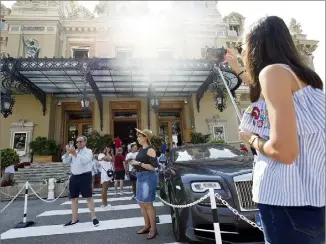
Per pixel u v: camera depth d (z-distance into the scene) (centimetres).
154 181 431
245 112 139
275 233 112
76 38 1812
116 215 592
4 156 1084
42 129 1546
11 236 452
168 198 445
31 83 1427
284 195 109
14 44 1659
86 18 1872
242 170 358
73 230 480
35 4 1748
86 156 521
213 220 295
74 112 1767
